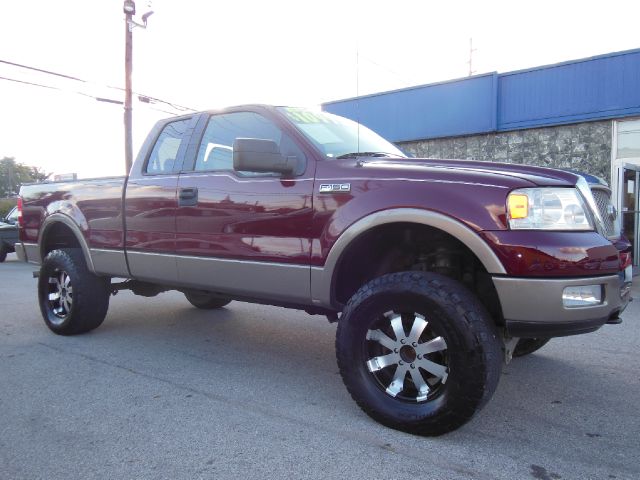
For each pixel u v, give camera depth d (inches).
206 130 168.6
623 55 421.4
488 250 108.7
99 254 191.9
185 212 161.5
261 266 143.6
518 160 481.7
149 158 183.0
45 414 132.4
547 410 135.3
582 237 110.0
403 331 119.7
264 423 126.6
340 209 127.8
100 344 197.6
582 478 101.4
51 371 165.5
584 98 442.3
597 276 110.1
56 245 227.6
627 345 195.6
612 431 123.0
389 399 122.3
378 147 161.6
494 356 109.9
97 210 192.2
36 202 221.9
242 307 269.0
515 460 108.3
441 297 111.5
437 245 132.6
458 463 106.9
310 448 113.5
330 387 152.3
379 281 122.1
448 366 112.9
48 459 109.7
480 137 502.9
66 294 209.3
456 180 115.6
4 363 173.8
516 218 108.3
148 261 174.9
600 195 136.6
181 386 152.6
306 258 134.5
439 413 113.3
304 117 156.0
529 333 109.7
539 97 465.7
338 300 137.1
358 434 120.3
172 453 111.8
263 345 197.8
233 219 149.1
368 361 124.9
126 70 797.2
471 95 500.7
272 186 142.0
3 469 105.7
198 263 159.2
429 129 526.9
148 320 238.5
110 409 135.4
